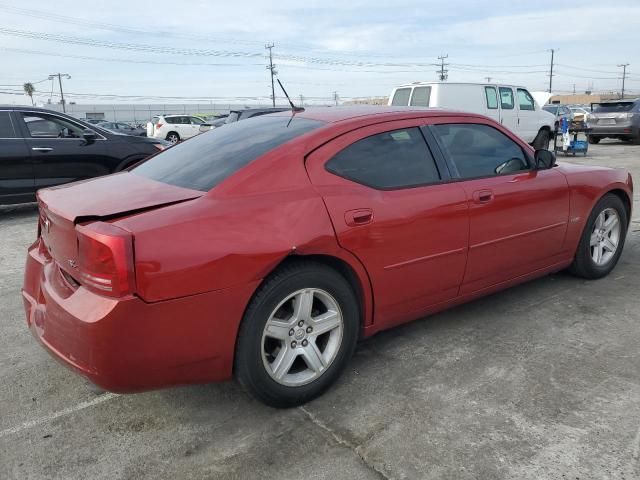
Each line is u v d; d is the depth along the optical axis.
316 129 3.08
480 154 3.69
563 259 4.30
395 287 3.17
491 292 3.84
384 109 3.52
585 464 2.37
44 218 2.95
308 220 2.75
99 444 2.64
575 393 2.93
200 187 2.78
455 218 3.36
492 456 2.44
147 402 3.00
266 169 2.81
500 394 2.94
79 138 8.21
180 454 2.54
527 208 3.80
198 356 2.52
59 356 2.52
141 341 2.36
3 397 3.08
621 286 4.51
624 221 4.73
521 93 15.11
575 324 3.80
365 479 2.33
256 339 2.65
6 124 7.66
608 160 13.94
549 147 17.62
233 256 2.51
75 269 2.49
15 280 5.14
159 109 84.62
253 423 2.77
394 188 3.17
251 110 14.67
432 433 2.62
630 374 3.12
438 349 3.48
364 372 3.22
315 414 2.82
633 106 18.64
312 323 2.86
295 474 2.38
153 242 2.36
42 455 2.56
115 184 3.12
